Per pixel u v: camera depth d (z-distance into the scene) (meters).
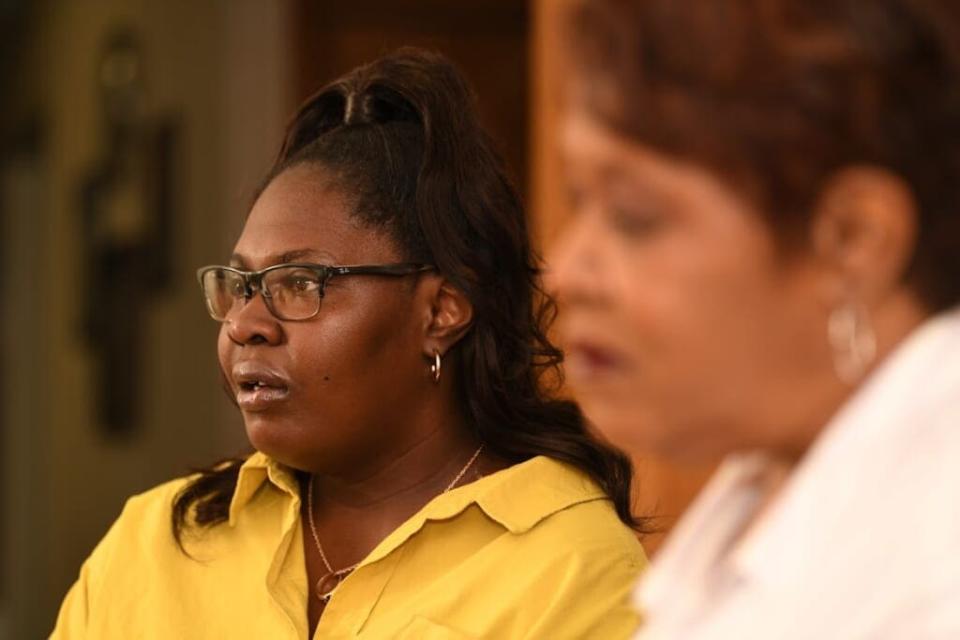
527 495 5.30
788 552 2.55
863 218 2.41
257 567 5.45
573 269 2.60
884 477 2.49
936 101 2.36
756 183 2.41
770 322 2.49
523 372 5.52
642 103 2.43
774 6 2.37
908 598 2.41
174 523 5.63
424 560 5.27
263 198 5.25
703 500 3.01
